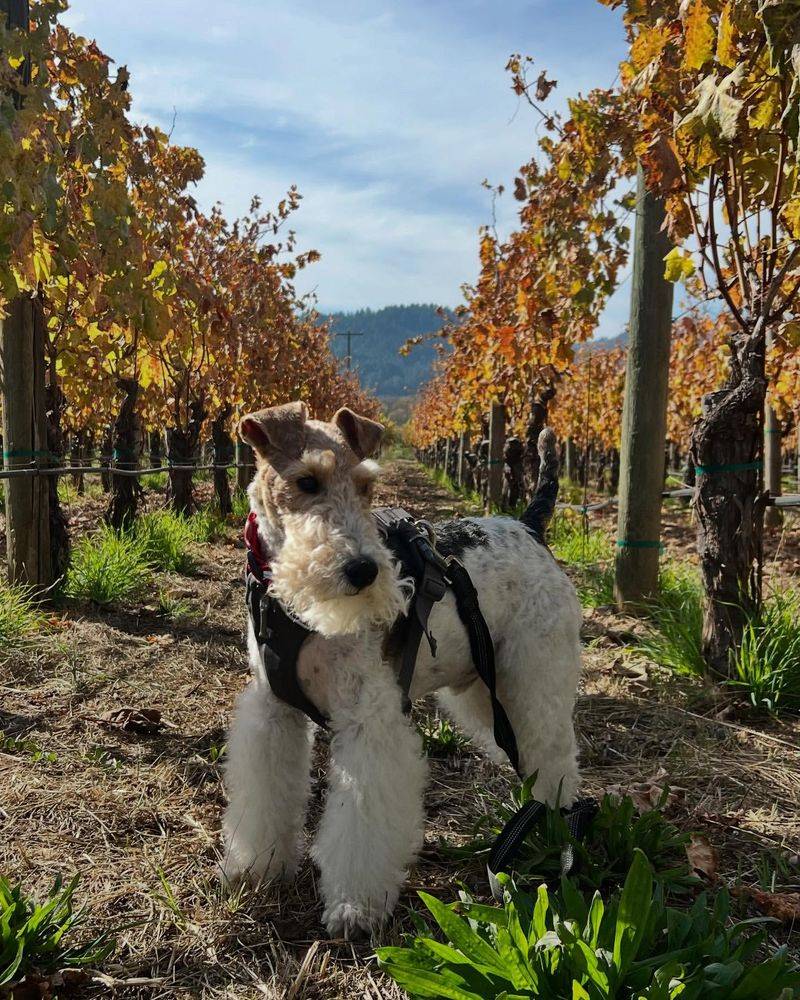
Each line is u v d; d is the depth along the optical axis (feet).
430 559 2.53
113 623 5.39
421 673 2.65
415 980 1.83
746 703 4.07
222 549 8.89
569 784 2.82
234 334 9.30
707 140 3.76
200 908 2.39
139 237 5.14
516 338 8.39
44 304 5.94
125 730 3.60
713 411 4.35
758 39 3.56
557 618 2.78
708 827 2.92
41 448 5.54
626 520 6.10
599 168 5.78
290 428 2.39
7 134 3.74
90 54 5.21
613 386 17.90
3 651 4.46
